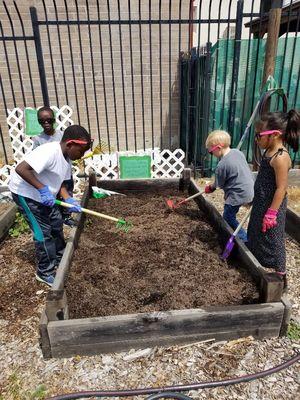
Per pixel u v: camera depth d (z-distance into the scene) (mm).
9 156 8344
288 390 2213
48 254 3279
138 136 8641
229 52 6020
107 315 2545
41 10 7480
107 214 4328
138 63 8039
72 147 2893
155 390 2193
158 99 8367
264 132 2646
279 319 2494
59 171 2965
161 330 2426
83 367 2383
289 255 3859
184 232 3795
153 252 3400
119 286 2865
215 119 6414
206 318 2420
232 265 3141
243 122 6504
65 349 2424
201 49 7125
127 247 3504
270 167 2736
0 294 3262
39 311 3020
